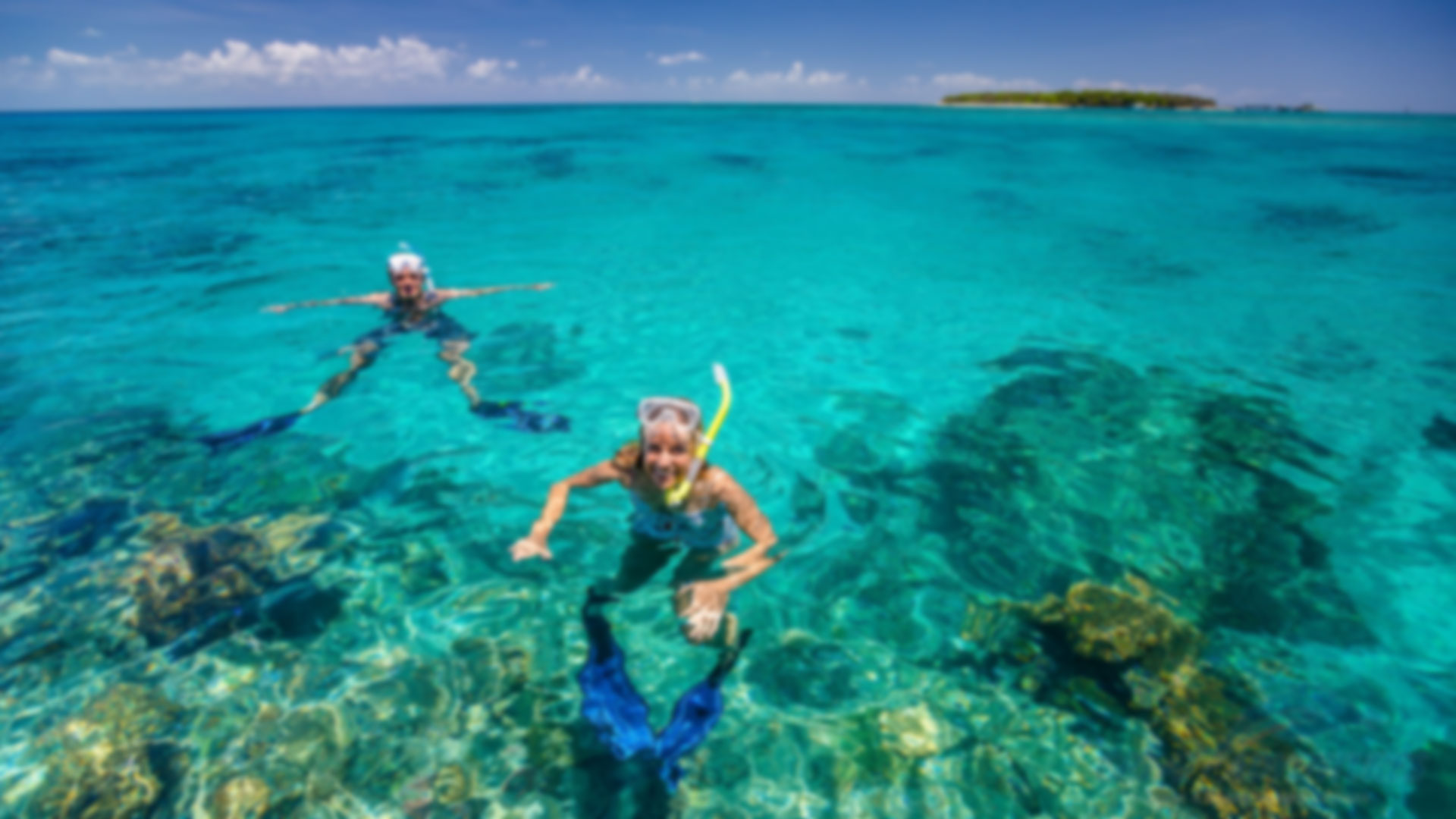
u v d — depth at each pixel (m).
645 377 5.40
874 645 2.88
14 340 5.99
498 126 33.22
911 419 4.71
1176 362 5.67
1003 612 3.04
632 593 3.14
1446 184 15.28
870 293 7.51
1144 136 27.47
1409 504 3.76
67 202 12.49
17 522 3.50
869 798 2.28
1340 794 2.23
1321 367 5.59
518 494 3.87
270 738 2.43
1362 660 2.76
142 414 4.73
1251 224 11.16
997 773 2.35
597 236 10.20
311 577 3.19
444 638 2.88
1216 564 3.32
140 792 2.24
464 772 2.34
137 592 3.05
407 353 5.70
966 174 16.72
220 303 7.10
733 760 2.40
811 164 18.33
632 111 56.06
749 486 3.94
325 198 13.16
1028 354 5.84
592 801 2.26
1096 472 4.10
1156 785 2.29
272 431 4.45
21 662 2.68
